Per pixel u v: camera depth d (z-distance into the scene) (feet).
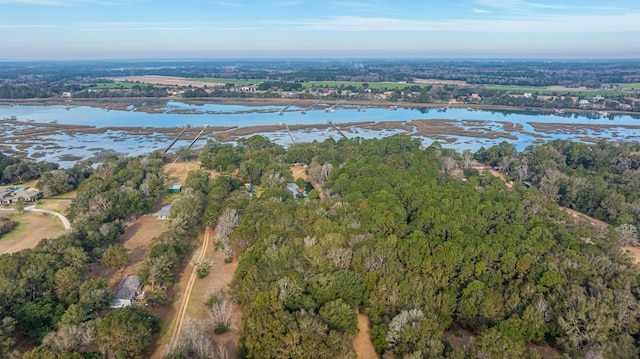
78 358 203.72
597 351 218.38
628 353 218.38
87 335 225.56
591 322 233.76
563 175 549.54
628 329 233.14
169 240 346.54
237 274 291.38
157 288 295.69
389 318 254.27
